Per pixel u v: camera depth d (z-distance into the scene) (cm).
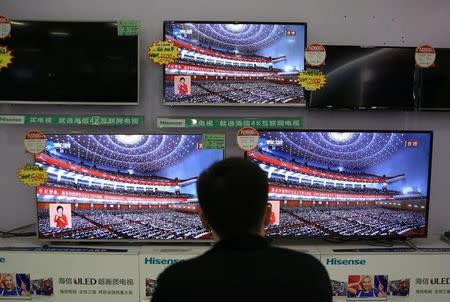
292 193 244
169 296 95
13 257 231
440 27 262
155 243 247
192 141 241
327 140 243
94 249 237
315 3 259
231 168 106
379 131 243
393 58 252
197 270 97
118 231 243
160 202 243
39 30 245
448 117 267
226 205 102
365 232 247
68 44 247
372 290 234
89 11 256
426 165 245
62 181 240
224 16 259
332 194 245
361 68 252
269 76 253
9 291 233
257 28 251
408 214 246
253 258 99
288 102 254
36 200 240
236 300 93
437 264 235
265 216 108
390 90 253
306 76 251
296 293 96
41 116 255
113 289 233
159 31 258
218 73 252
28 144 237
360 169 244
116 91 249
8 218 265
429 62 253
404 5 261
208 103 253
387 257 233
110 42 247
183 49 250
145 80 260
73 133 238
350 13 260
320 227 245
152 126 262
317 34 261
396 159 244
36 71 247
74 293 233
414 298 235
